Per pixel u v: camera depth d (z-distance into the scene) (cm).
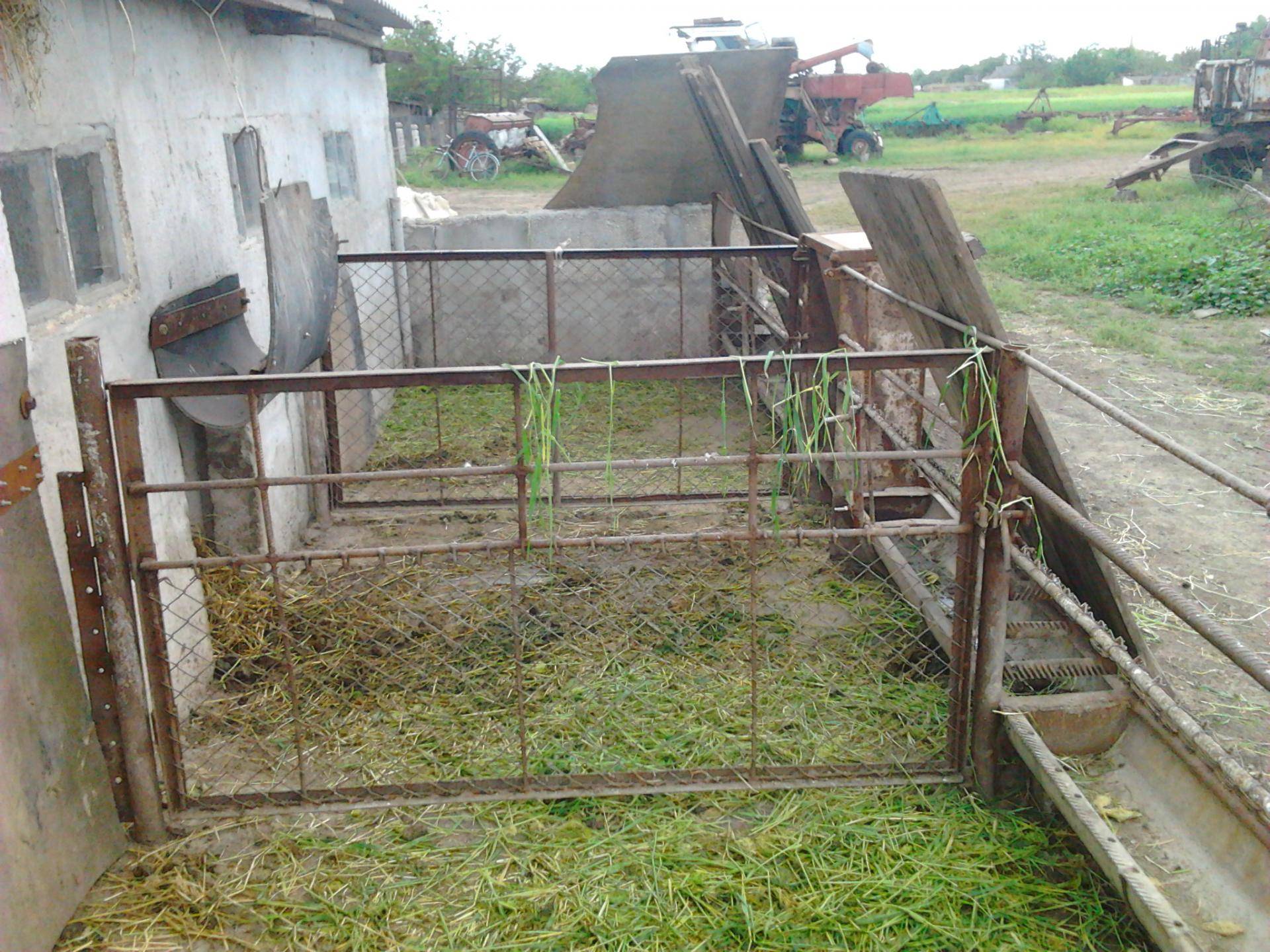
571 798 334
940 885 295
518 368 295
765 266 691
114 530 291
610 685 404
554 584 492
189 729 386
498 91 3625
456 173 2644
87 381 280
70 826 285
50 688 279
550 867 305
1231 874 274
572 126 3497
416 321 897
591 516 586
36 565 276
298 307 436
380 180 815
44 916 269
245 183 518
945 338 368
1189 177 2119
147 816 313
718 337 876
